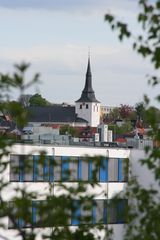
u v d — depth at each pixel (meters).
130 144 143.25
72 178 20.58
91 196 19.73
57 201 19.06
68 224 19.84
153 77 20.05
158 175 19.86
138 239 19.94
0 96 18.23
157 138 20.08
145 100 19.98
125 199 20.92
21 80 17.83
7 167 19.77
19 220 18.67
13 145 19.55
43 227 19.11
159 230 19.70
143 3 19.61
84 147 106.81
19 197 18.66
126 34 19.88
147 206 20.14
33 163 20.06
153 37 19.78
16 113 18.45
